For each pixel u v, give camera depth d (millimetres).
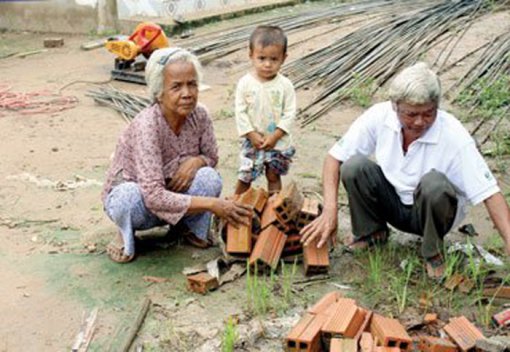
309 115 7043
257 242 3973
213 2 12422
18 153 6012
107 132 6641
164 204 3857
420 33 9898
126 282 3891
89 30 11578
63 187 5273
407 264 3965
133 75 8414
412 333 3395
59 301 3707
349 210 4359
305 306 3631
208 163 4227
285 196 3961
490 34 9758
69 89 8203
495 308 3596
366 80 8055
